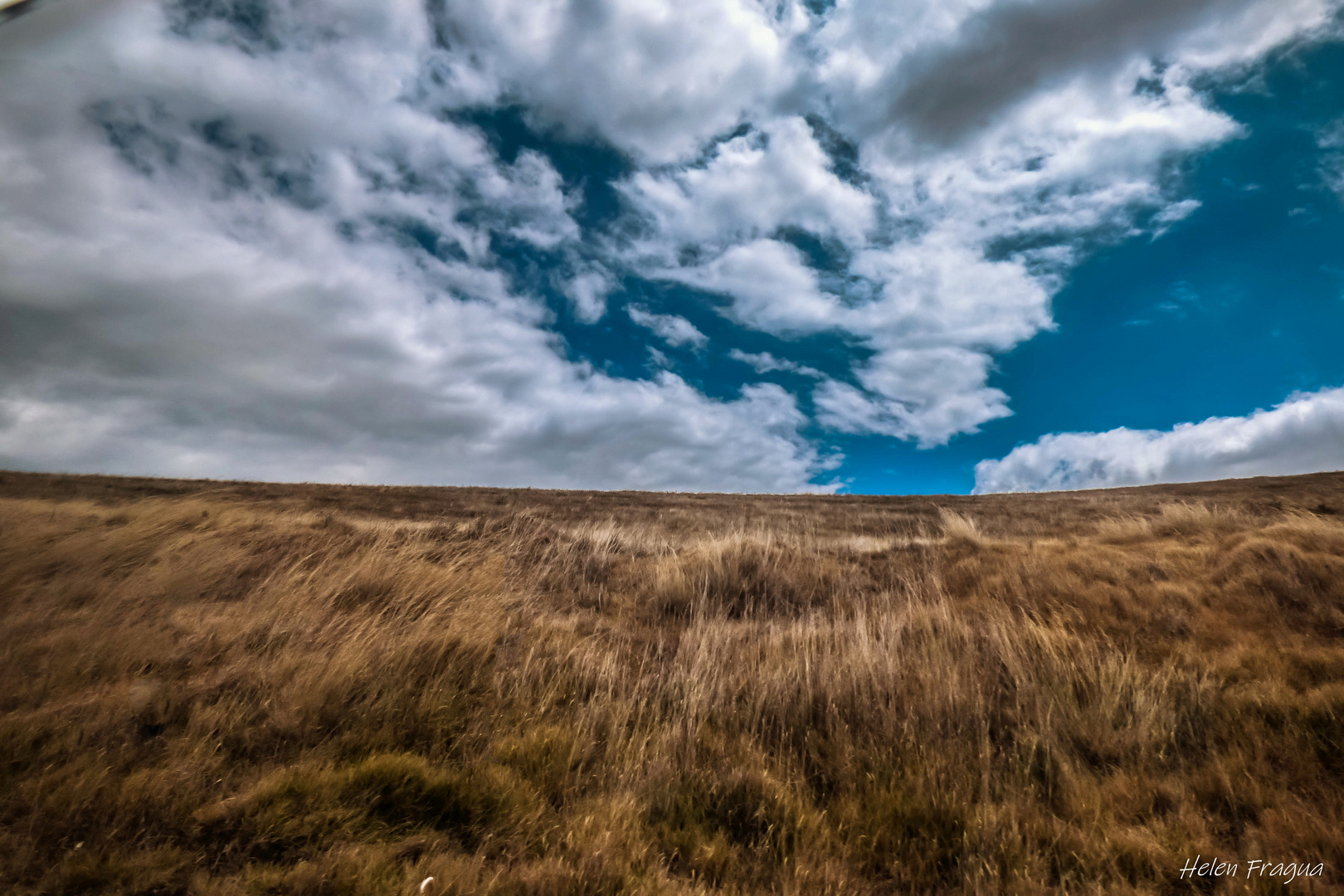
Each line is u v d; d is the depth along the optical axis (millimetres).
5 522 6566
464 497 33219
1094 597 6551
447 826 2822
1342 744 3373
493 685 4309
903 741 3676
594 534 10938
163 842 2537
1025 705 4098
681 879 2518
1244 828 2844
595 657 4984
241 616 5203
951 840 2855
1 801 2662
